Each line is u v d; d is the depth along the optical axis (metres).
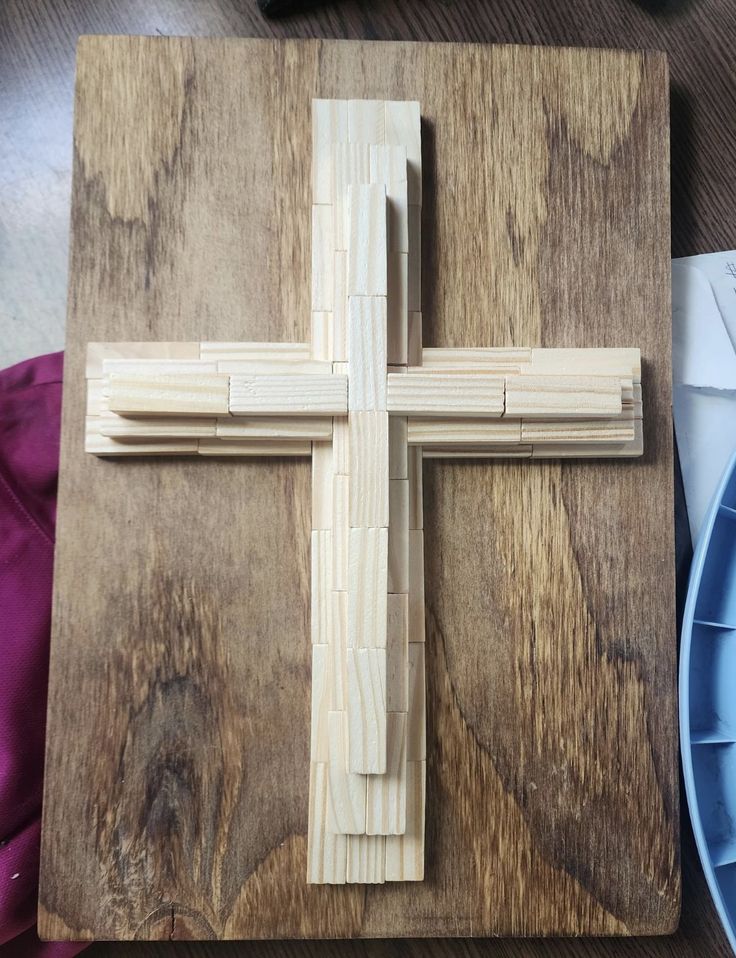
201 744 0.48
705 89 0.59
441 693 0.49
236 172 0.50
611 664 0.50
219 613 0.49
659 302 0.51
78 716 0.48
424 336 0.50
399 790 0.46
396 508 0.47
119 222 0.50
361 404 0.45
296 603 0.49
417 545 0.48
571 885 0.49
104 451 0.48
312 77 0.51
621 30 0.59
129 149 0.50
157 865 0.48
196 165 0.50
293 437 0.47
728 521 0.53
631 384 0.48
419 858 0.47
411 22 0.59
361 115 0.49
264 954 0.54
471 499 0.50
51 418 0.55
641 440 0.49
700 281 0.57
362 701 0.45
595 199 0.51
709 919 0.54
